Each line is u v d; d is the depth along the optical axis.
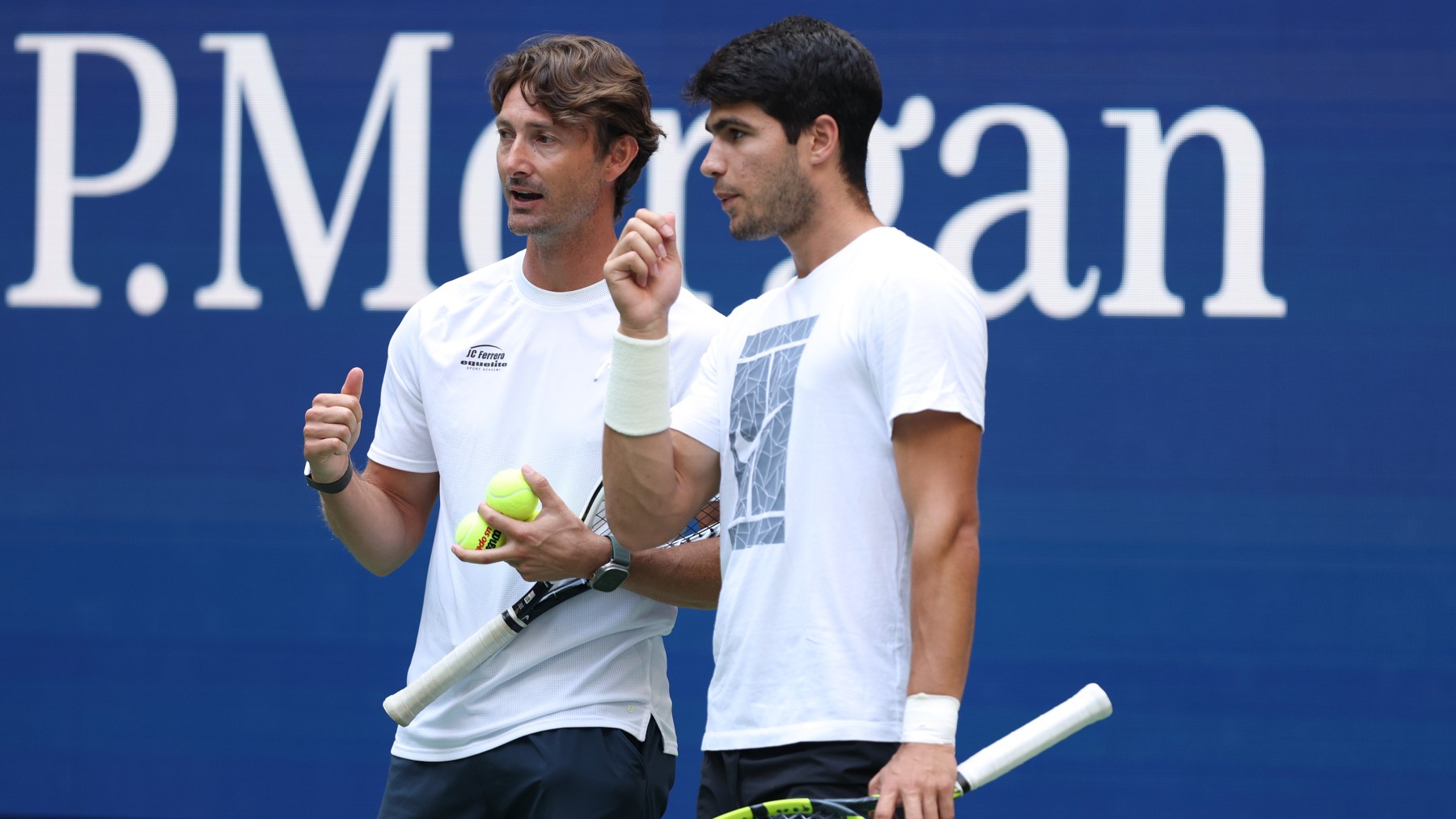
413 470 10.36
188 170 16.19
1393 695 14.80
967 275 15.41
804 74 7.98
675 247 8.48
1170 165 15.27
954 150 15.48
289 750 15.73
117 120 16.27
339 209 16.05
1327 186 15.09
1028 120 15.42
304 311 16.02
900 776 7.25
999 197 15.41
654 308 8.36
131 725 15.85
